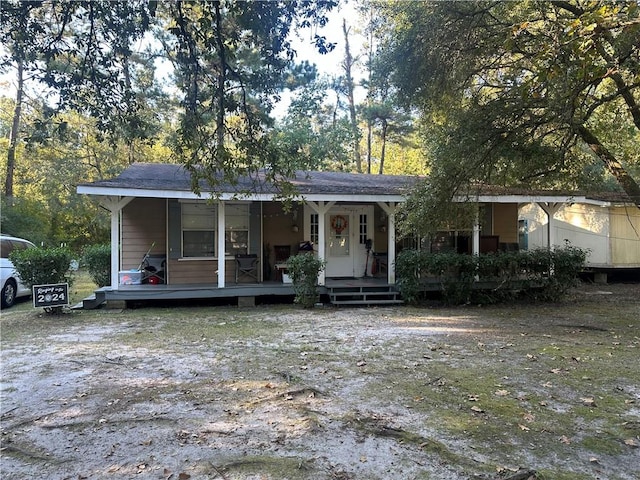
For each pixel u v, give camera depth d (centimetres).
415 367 569
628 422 399
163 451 344
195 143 502
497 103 925
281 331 795
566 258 1162
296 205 1269
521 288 1150
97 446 353
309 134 2773
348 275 1331
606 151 1113
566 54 428
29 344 690
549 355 630
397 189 1171
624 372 550
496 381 513
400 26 981
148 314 972
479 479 303
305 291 1068
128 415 413
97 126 514
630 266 1562
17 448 351
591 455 339
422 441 359
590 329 821
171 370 554
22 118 2266
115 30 455
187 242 1167
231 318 930
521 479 303
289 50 474
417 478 305
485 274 1130
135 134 561
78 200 2364
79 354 630
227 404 440
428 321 902
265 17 444
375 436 369
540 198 1218
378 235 1357
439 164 958
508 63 961
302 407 432
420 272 1116
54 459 333
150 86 1847
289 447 350
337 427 387
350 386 495
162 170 1278
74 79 473
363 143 3503
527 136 993
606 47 707
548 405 440
